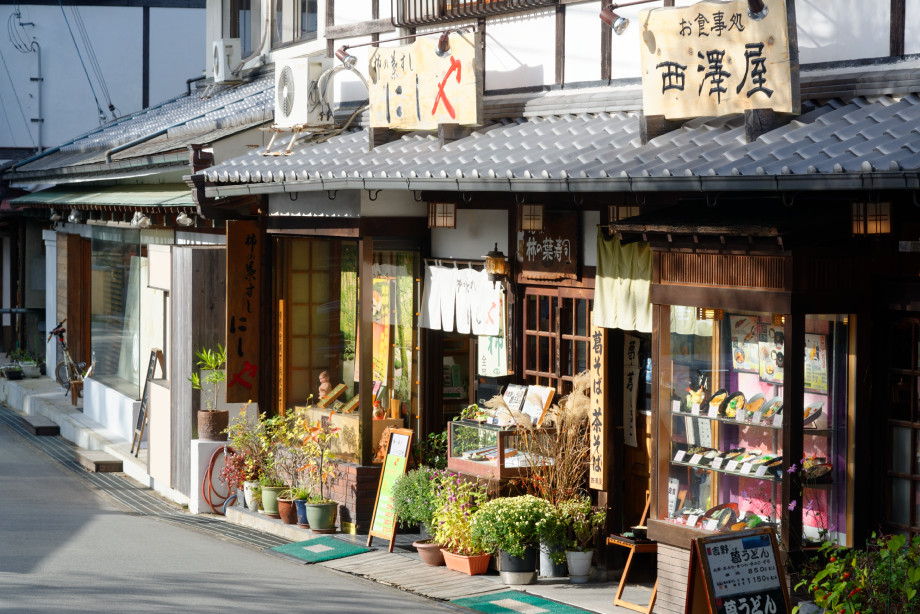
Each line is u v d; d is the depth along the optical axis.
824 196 9.01
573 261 11.51
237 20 22.66
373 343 14.20
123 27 33.12
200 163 15.65
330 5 15.73
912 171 7.06
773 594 8.32
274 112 15.70
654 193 10.48
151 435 17.77
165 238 19.81
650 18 9.74
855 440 9.09
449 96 12.35
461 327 12.95
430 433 13.70
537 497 11.54
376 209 13.32
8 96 32.53
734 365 9.60
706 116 9.73
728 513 9.55
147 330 20.22
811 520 9.17
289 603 10.20
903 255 8.85
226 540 13.68
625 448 11.58
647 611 9.98
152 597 10.25
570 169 9.60
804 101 9.26
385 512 12.82
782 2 8.81
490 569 11.71
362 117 14.86
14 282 31.80
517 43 12.49
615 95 11.11
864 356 9.06
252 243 15.19
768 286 8.98
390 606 10.30
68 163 21.72
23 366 28.70
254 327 15.24
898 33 8.76
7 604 9.77
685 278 9.66
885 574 7.93
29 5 32.53
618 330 11.15
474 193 12.78
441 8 13.22
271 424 14.78
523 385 12.29
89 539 13.24
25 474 18.66
